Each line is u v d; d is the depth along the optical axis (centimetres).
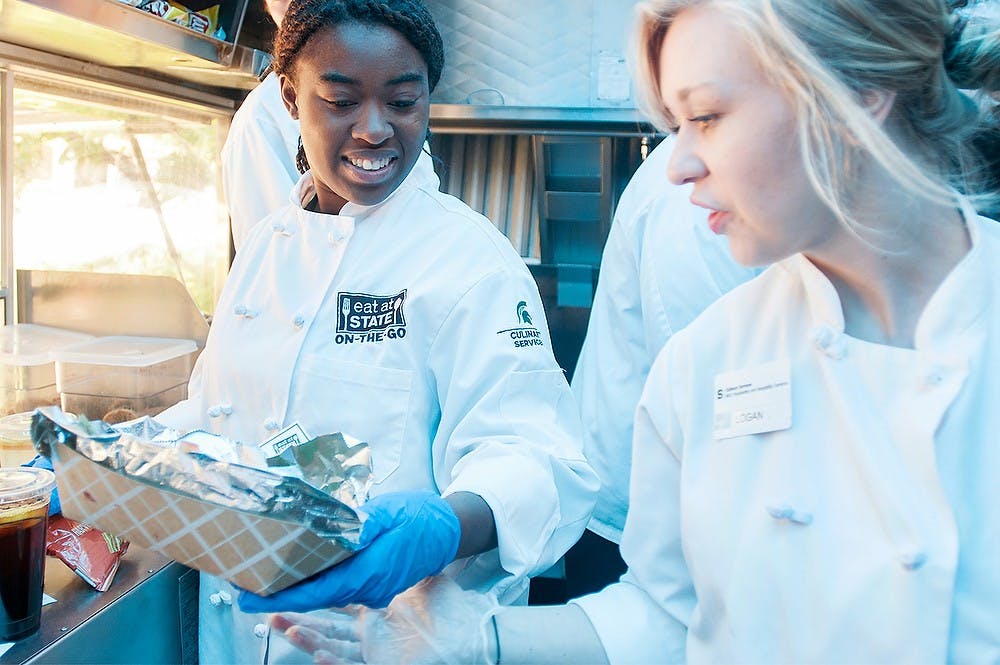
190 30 202
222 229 279
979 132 85
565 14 264
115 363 195
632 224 191
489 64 271
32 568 107
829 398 81
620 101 263
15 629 107
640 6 78
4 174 195
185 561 89
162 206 253
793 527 79
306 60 116
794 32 68
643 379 197
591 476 125
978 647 70
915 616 70
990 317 74
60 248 219
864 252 77
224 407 135
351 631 105
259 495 78
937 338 74
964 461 72
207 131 270
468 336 123
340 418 126
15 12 159
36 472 113
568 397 132
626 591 104
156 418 156
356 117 118
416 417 127
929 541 71
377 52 113
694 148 77
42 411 85
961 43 81
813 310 82
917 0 71
